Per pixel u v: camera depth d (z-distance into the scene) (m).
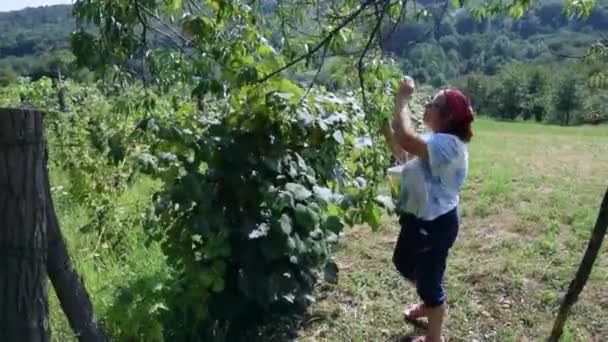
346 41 3.25
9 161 2.71
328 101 4.59
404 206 4.06
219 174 4.31
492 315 4.89
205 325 4.48
